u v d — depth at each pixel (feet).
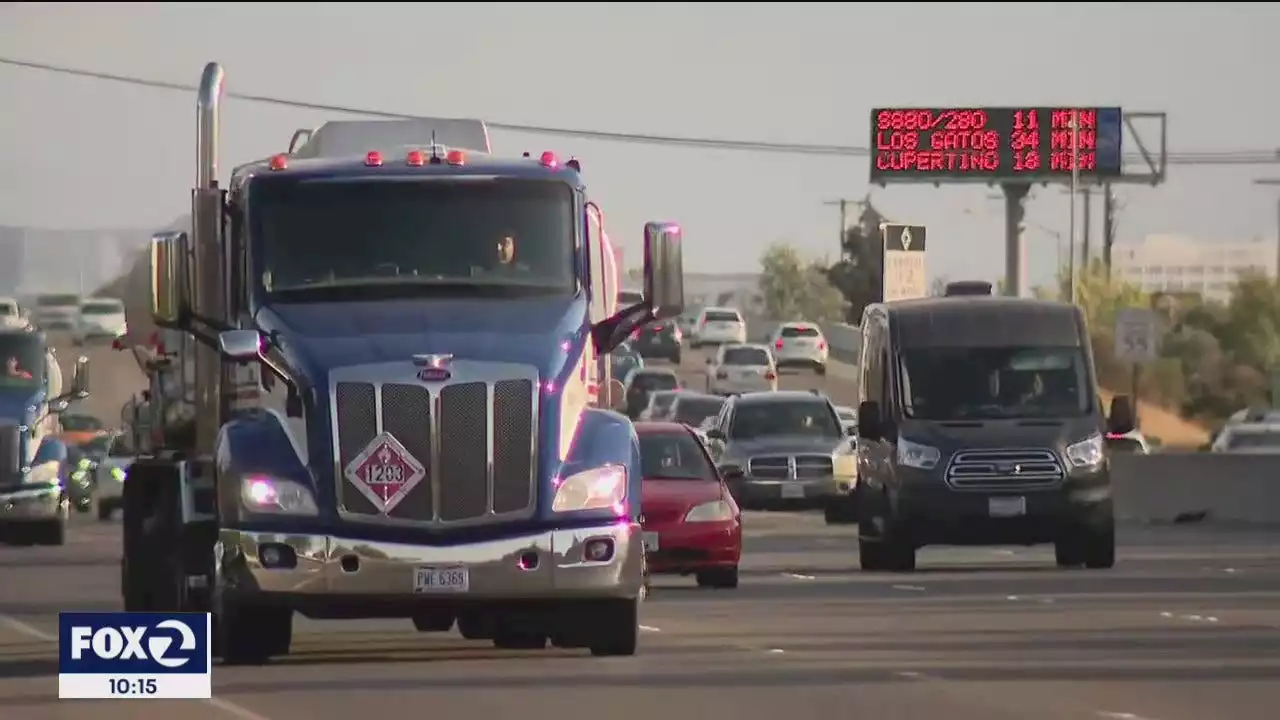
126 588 279.49
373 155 253.44
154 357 293.02
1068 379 420.77
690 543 361.51
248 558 236.63
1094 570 407.85
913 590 358.64
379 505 234.38
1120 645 265.95
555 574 235.81
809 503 556.10
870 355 439.63
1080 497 409.28
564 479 237.25
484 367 236.22
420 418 234.99
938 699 214.28
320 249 248.73
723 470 388.37
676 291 249.14
